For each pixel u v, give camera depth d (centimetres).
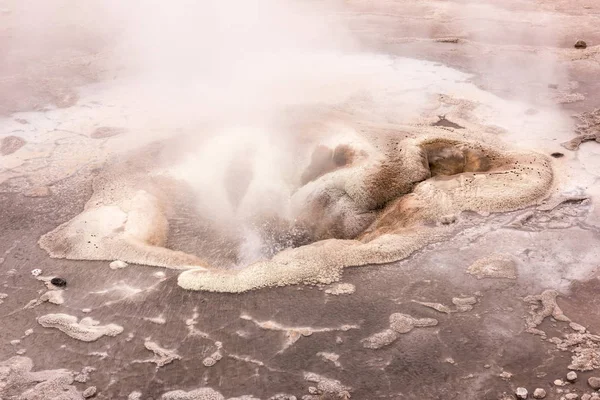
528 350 553
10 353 583
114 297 656
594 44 1464
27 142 1057
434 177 861
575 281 649
